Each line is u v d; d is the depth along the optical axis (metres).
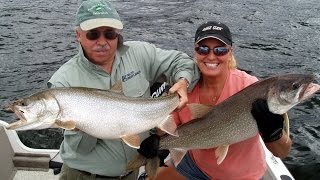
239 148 1.35
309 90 1.15
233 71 1.38
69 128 1.17
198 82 1.39
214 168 1.41
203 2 7.25
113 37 1.25
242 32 5.45
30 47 4.75
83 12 1.23
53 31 5.44
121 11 6.58
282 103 1.17
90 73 1.29
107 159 1.30
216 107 1.29
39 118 1.15
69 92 1.17
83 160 1.30
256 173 1.39
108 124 1.20
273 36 5.27
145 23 5.91
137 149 1.30
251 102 1.22
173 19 6.14
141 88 1.36
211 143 1.30
